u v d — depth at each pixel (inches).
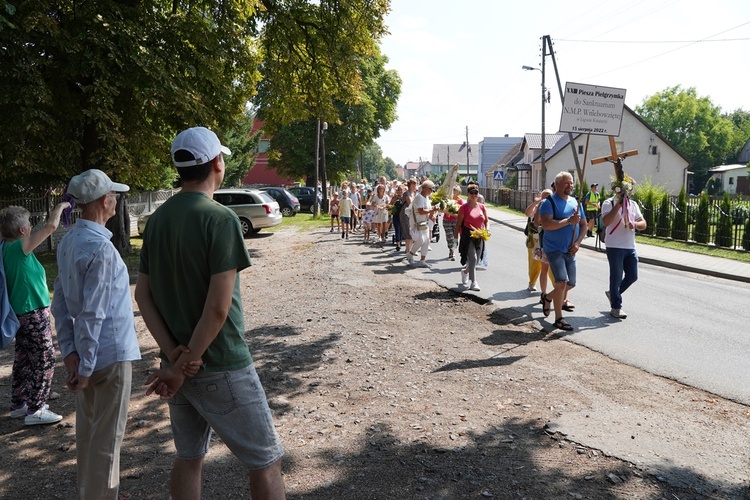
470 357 243.4
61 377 230.4
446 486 136.7
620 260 310.2
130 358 123.4
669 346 258.2
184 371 91.4
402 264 526.6
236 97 671.8
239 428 96.0
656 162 1907.0
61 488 140.9
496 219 1261.1
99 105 497.4
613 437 163.3
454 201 542.3
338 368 231.8
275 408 190.4
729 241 659.4
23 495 137.5
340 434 168.7
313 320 315.6
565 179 277.4
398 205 628.7
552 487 135.6
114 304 121.3
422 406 189.6
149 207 1165.1
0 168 505.7
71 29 499.2
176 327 94.8
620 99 321.4
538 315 317.1
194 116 557.0
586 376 217.8
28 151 496.4
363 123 1659.7
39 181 673.0
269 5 681.0
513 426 171.9
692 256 612.7
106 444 120.1
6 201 657.6
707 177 3245.6
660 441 160.6
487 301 354.3
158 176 677.9
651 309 337.7
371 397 198.8
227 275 91.0
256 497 98.3
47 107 504.7
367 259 569.0
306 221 1185.4
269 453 98.6
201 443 102.6
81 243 120.0
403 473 143.8
